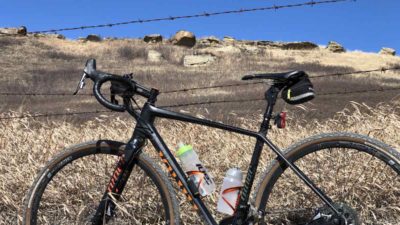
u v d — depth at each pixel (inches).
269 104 116.6
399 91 1085.1
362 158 148.4
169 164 117.4
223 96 1288.1
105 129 228.2
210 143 201.3
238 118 273.1
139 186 146.9
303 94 111.3
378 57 3203.7
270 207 140.5
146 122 118.9
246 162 174.9
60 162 124.1
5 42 2876.5
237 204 116.2
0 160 181.8
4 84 1811.0
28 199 122.7
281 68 2677.2
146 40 3336.6
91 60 118.6
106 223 122.5
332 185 142.6
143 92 119.0
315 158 150.8
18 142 201.2
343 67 2783.0
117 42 3302.2
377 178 144.0
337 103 853.2
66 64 2551.7
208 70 2529.5
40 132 220.2
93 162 159.3
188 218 142.1
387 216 140.2
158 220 142.3
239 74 2316.7
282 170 119.6
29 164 169.9
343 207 113.2
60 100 1133.7
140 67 2613.2
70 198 150.2
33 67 2331.4
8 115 261.6
